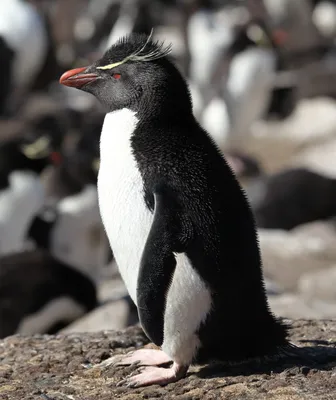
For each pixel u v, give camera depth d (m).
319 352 8.73
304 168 22.31
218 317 8.05
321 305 15.37
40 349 9.39
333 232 21.06
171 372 8.34
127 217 8.16
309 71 34.53
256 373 8.33
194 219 7.90
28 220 18.20
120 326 14.59
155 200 7.96
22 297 14.46
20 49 29.00
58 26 37.53
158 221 7.84
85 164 19.12
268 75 28.80
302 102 32.97
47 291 14.63
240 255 8.04
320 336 9.48
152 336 8.00
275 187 22.02
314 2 37.19
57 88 30.00
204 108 29.14
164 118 8.32
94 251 18.41
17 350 9.41
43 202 18.33
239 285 8.02
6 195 17.95
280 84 30.03
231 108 28.83
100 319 14.82
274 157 28.88
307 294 17.11
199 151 8.22
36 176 18.36
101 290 17.66
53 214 18.33
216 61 28.55
